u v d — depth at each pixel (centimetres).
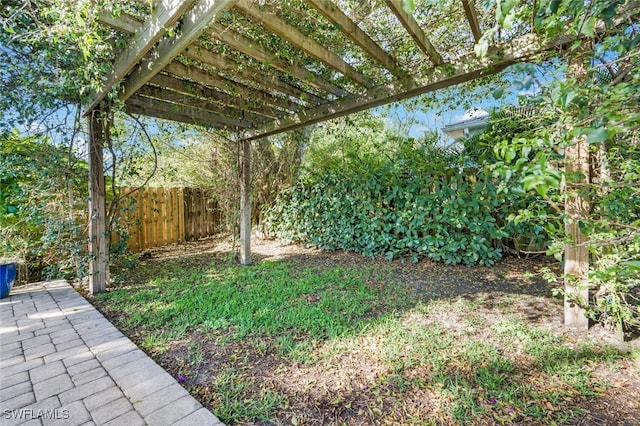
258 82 316
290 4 213
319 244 598
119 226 415
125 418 154
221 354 218
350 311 285
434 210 462
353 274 416
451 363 199
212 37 233
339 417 157
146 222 625
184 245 668
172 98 359
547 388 172
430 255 461
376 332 243
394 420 154
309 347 222
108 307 315
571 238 231
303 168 638
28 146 354
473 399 166
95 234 365
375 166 523
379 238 509
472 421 151
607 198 191
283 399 170
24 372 195
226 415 158
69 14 187
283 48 264
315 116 388
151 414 156
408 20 219
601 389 170
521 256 460
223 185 561
